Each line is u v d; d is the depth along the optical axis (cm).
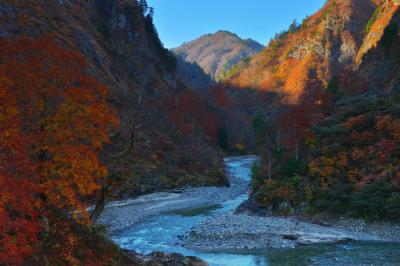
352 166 5422
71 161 1969
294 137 7025
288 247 3600
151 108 10206
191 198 7156
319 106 8375
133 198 6869
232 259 3219
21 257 1711
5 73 1967
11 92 1914
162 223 4916
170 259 2978
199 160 9944
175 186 8156
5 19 7988
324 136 6462
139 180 7325
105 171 2197
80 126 2064
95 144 2138
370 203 4512
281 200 5284
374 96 7625
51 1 10600
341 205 4850
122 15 14525
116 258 2508
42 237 2042
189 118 12538
